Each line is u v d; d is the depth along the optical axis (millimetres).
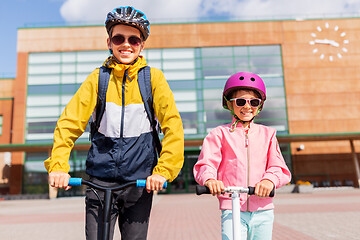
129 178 2104
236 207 1927
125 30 2193
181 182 25938
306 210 10047
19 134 26672
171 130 2074
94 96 2188
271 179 2148
